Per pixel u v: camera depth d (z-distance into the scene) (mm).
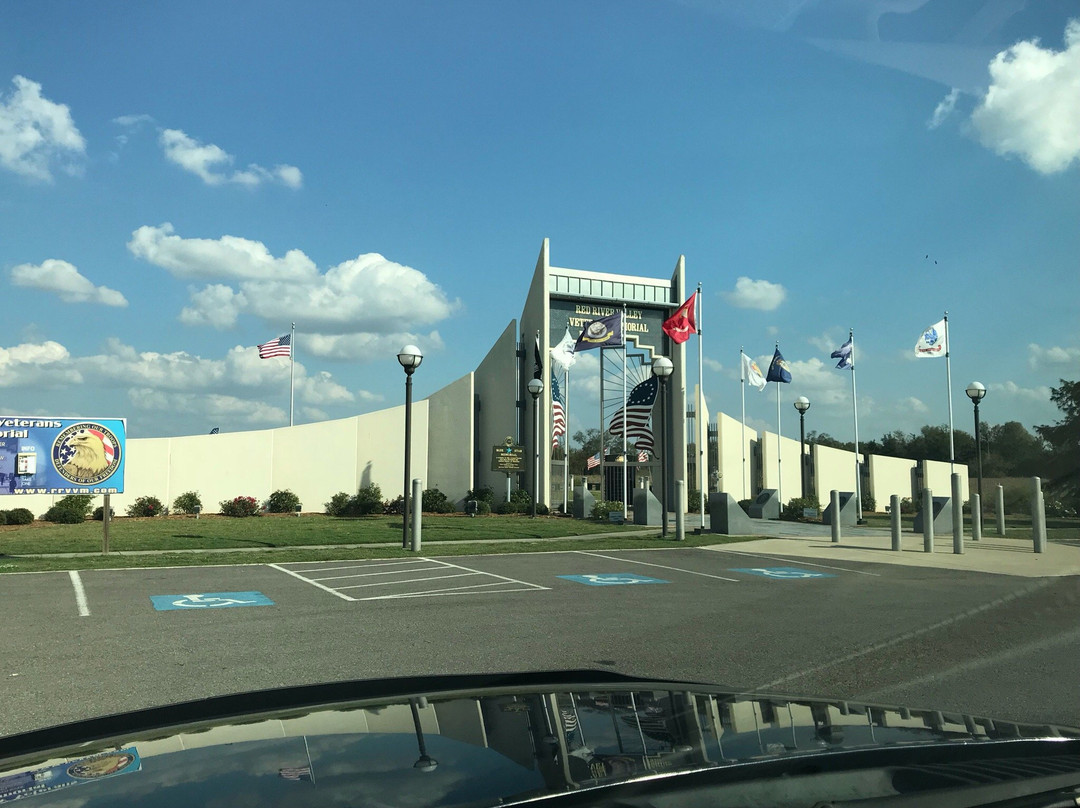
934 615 9680
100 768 1374
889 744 1672
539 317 35625
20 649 7797
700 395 33969
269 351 35250
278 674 6812
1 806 1168
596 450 66812
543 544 20016
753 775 1437
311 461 33062
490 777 1310
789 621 9320
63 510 26922
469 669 6961
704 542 21156
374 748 1510
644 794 1298
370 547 18641
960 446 45562
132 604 10516
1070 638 8125
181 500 30094
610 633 8625
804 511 33031
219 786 1240
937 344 30969
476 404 39406
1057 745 1861
